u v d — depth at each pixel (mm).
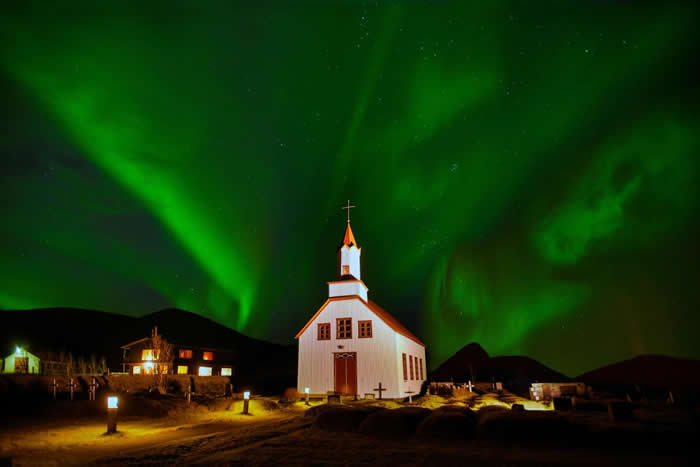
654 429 11328
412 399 30703
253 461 9984
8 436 13945
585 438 11055
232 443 12453
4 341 88625
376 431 12922
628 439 10797
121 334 105375
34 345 88125
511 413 12609
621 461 9242
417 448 10953
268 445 11797
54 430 15461
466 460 9539
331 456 10273
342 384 31516
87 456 11352
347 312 33000
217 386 35938
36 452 11781
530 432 11375
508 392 37594
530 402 30859
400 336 33500
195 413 21797
